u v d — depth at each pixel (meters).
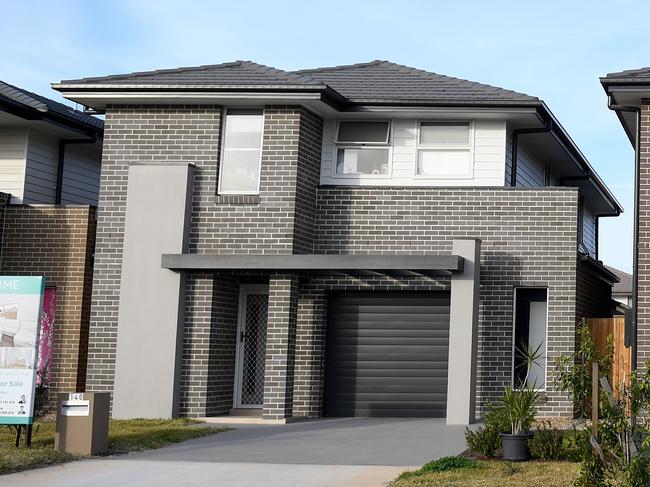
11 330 14.45
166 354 18.81
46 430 16.58
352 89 20.14
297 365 19.30
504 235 18.92
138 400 18.83
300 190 19.00
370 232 19.34
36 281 14.48
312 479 12.18
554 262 18.73
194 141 19.38
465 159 19.59
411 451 14.56
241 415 19.42
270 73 19.56
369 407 19.30
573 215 18.75
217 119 19.34
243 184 19.28
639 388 10.81
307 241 19.31
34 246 21.14
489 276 18.86
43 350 20.81
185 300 19.02
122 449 14.73
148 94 19.00
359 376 19.36
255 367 19.97
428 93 19.55
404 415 19.19
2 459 13.12
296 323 19.03
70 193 23.41
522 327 18.89
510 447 13.30
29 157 21.94
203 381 18.81
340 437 16.08
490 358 18.72
